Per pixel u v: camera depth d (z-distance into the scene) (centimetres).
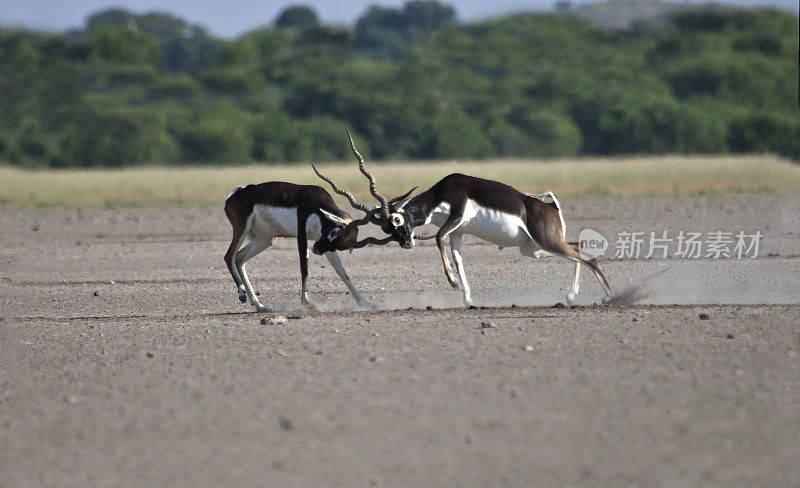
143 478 2503
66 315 5119
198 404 3130
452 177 4994
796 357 3547
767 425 2761
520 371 3416
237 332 4366
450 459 2562
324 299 5500
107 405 3162
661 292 5466
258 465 2566
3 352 4050
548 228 4931
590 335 4038
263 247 5278
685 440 2653
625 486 2358
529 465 2505
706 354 3625
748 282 5812
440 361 3603
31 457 2684
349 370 3503
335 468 2525
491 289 5753
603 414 2891
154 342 4191
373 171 17275
